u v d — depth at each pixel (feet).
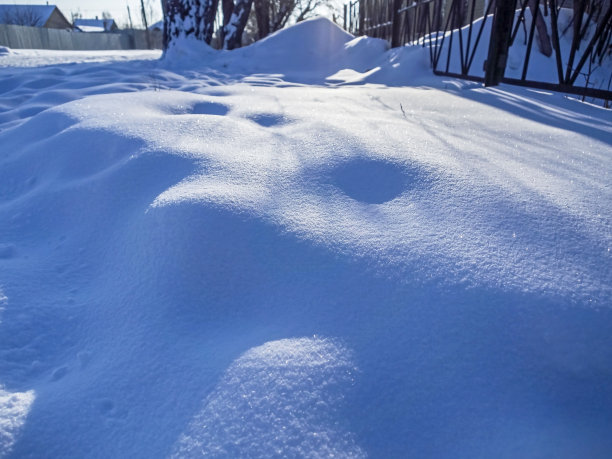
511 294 3.06
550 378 2.69
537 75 16.70
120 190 4.91
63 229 4.86
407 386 2.65
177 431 2.47
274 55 25.94
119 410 2.67
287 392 2.58
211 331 3.20
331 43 27.25
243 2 32.27
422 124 7.19
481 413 2.52
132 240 4.13
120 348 3.14
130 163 5.22
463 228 3.78
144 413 2.63
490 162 5.17
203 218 3.92
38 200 5.31
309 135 6.08
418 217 4.02
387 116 7.97
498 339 2.85
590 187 4.53
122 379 2.87
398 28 23.61
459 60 18.44
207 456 2.29
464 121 7.71
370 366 2.75
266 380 2.65
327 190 4.57
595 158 5.54
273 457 2.27
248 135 6.18
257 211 4.10
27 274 4.00
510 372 2.71
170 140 5.79
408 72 19.06
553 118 8.52
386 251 3.57
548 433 2.42
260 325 3.19
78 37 118.73
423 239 3.67
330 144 5.62
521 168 5.02
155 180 4.93
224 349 2.98
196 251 3.70
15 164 6.50
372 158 5.11
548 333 2.86
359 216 4.14
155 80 16.87
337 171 4.91
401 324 3.00
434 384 2.66
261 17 46.98
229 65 25.13
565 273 3.24
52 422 2.58
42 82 15.85
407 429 2.46
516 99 11.23
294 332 3.03
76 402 2.72
